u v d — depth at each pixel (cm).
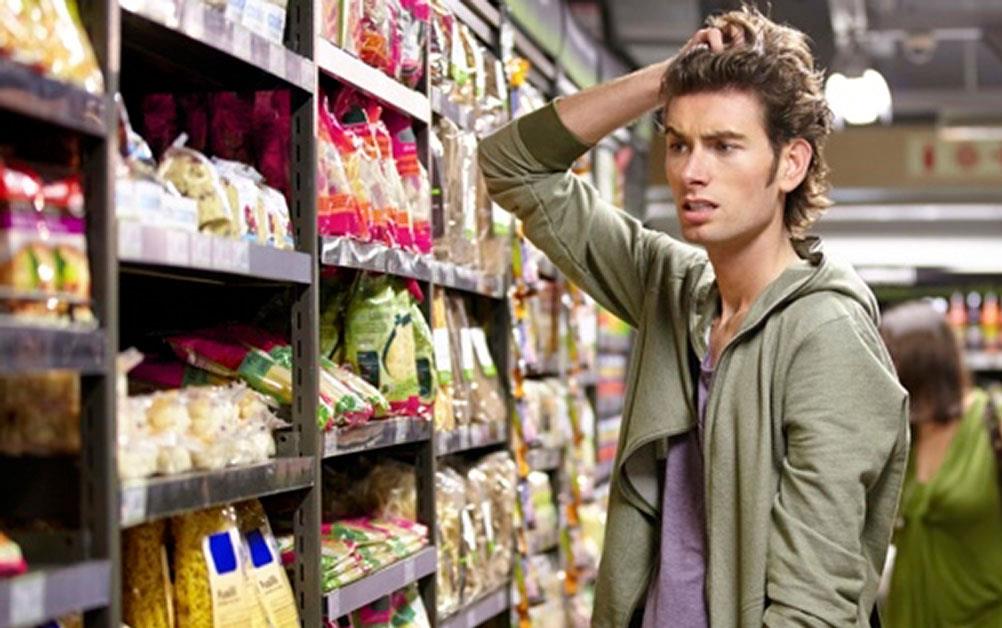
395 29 329
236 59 258
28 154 199
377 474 348
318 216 281
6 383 201
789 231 269
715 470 262
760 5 879
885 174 1002
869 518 264
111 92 199
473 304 433
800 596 245
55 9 193
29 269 186
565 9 547
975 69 1178
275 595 255
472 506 399
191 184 242
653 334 286
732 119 254
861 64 926
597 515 575
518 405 433
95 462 194
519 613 427
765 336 259
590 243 307
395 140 342
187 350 262
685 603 271
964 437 501
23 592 175
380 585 304
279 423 265
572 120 301
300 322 274
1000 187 998
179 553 234
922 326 504
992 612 500
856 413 250
